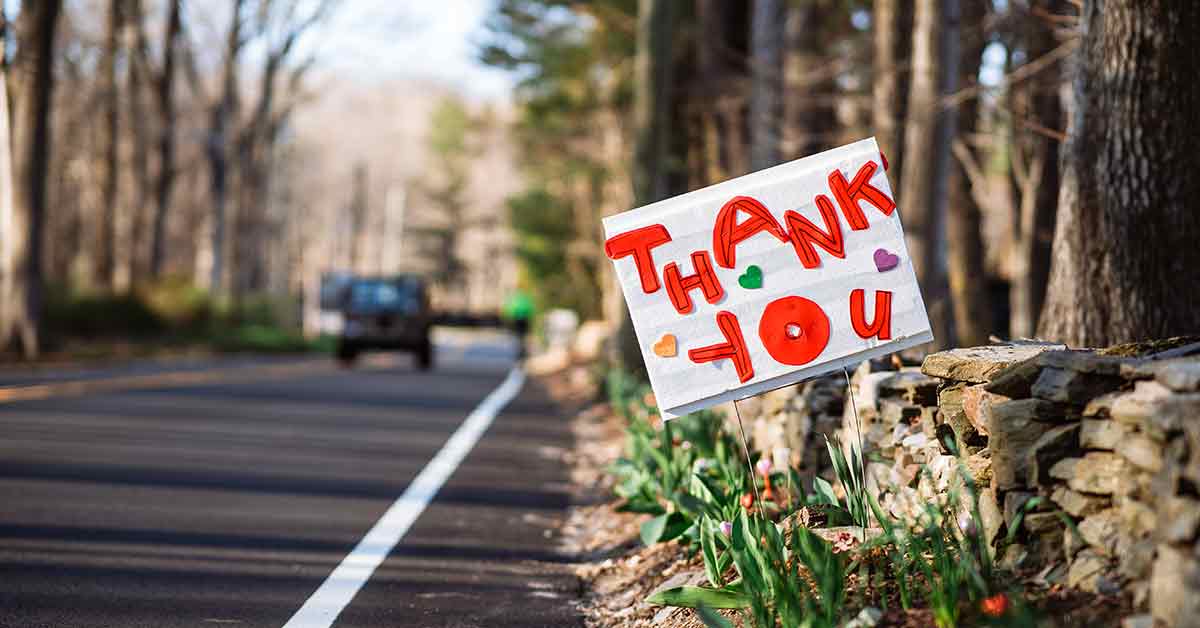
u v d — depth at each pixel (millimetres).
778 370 6203
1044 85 16578
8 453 12211
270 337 44719
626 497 10023
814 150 20250
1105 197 8133
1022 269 20281
